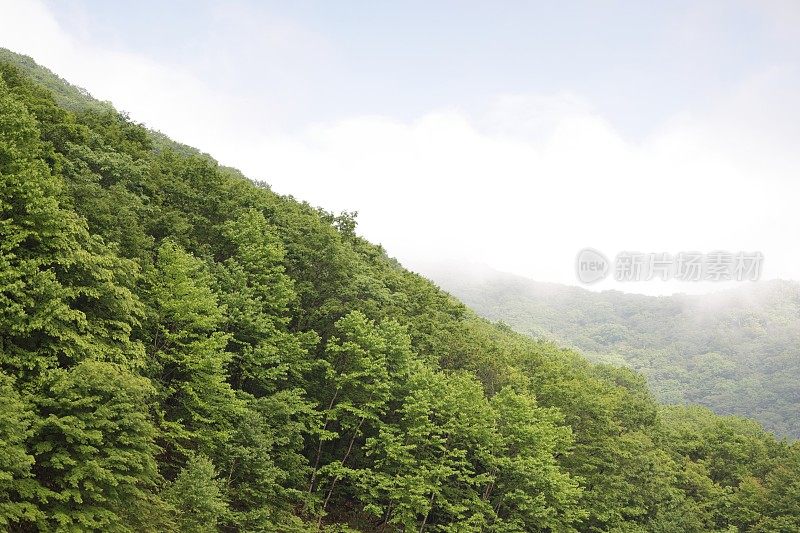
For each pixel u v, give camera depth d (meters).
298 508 39.09
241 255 42.16
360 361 40.62
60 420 19.91
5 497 18.66
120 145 46.12
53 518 20.27
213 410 32.50
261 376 36.34
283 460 36.16
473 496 42.28
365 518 42.81
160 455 32.88
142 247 34.59
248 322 36.91
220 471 31.28
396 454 39.38
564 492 44.59
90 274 26.36
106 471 20.45
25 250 24.44
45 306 22.91
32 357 22.56
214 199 46.34
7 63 45.31
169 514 25.78
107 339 26.97
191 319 33.00
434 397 42.22
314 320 46.66
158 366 30.44
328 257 48.50
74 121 42.16
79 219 26.52
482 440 43.81
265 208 51.97
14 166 25.41
